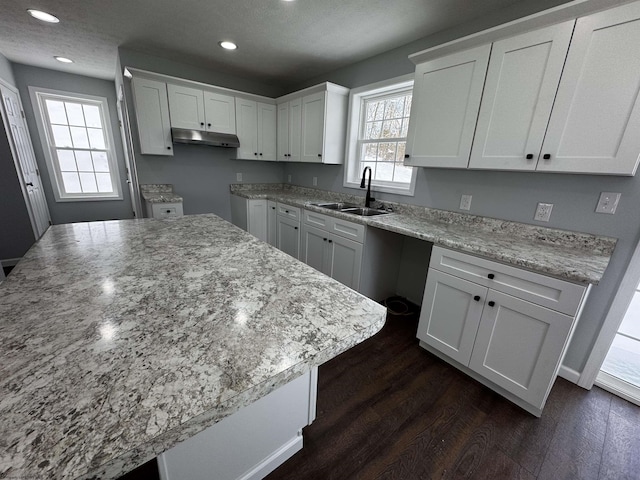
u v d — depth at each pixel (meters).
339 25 2.16
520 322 1.42
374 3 1.86
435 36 2.21
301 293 0.86
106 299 0.78
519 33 1.47
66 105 4.00
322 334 0.65
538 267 1.31
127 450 0.38
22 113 3.58
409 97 2.56
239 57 2.92
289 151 3.54
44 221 3.85
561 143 1.40
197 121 3.13
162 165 3.29
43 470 0.35
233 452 0.94
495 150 1.63
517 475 1.19
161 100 2.89
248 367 0.53
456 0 1.78
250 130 3.54
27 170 3.47
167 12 2.07
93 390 0.46
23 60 3.30
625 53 1.19
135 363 0.53
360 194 3.02
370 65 2.75
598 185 1.52
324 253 2.72
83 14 2.13
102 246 1.26
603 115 1.27
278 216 3.37
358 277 2.40
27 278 0.91
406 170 2.66
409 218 2.37
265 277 0.97
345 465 1.20
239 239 1.43
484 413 1.48
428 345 1.97
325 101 2.88
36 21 2.26
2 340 0.59
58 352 0.55
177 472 0.81
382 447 1.29
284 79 3.62
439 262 1.75
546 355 1.34
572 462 1.25
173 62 3.07
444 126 1.86
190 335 0.62
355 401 1.54
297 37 2.40
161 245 1.30
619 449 1.31
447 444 1.31
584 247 1.59
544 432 1.38
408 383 1.68
